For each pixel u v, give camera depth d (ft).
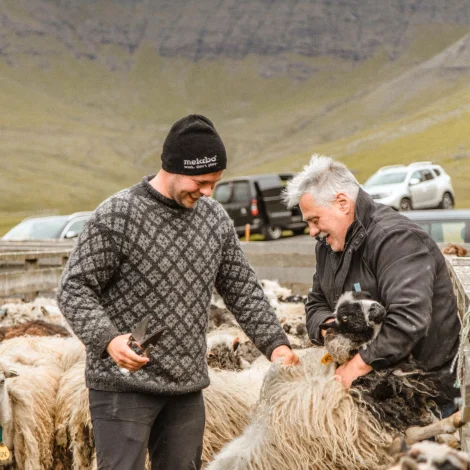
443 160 469.57
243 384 19.20
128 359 12.86
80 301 13.38
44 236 71.20
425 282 13.73
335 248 14.79
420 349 14.29
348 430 13.76
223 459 14.70
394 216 14.40
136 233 13.65
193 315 14.14
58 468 21.52
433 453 9.62
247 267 15.24
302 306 35.14
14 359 22.88
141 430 13.82
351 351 14.12
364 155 586.45
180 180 13.70
